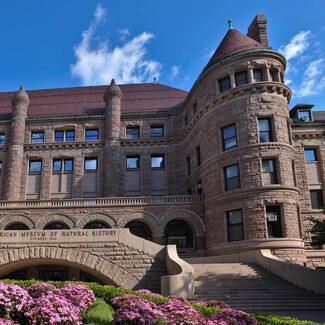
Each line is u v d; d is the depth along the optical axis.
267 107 28.75
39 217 31.97
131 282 20.53
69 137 39.75
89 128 39.75
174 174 37.62
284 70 31.34
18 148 38.19
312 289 19.20
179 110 39.41
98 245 21.38
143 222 32.22
